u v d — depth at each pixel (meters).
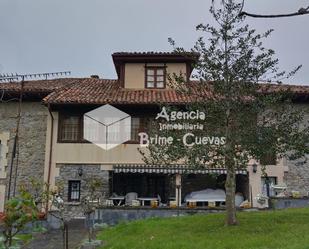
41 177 28.50
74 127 28.45
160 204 26.75
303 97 28.98
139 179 29.08
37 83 33.25
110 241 16.70
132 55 30.86
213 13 16.48
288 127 15.80
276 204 25.45
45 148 28.61
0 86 30.27
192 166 15.98
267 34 16.31
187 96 17.06
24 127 29.34
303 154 16.11
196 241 14.29
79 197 27.50
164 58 30.84
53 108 28.33
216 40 16.33
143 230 17.53
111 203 26.95
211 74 16.16
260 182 27.52
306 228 14.97
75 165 27.91
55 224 22.22
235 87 16.03
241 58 16.08
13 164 28.75
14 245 7.66
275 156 16.62
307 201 25.47
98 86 32.84
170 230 16.69
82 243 17.56
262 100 15.88
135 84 31.27
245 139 15.59
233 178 16.56
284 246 12.55
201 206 25.52
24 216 7.38
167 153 16.11
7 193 28.42
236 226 16.09
